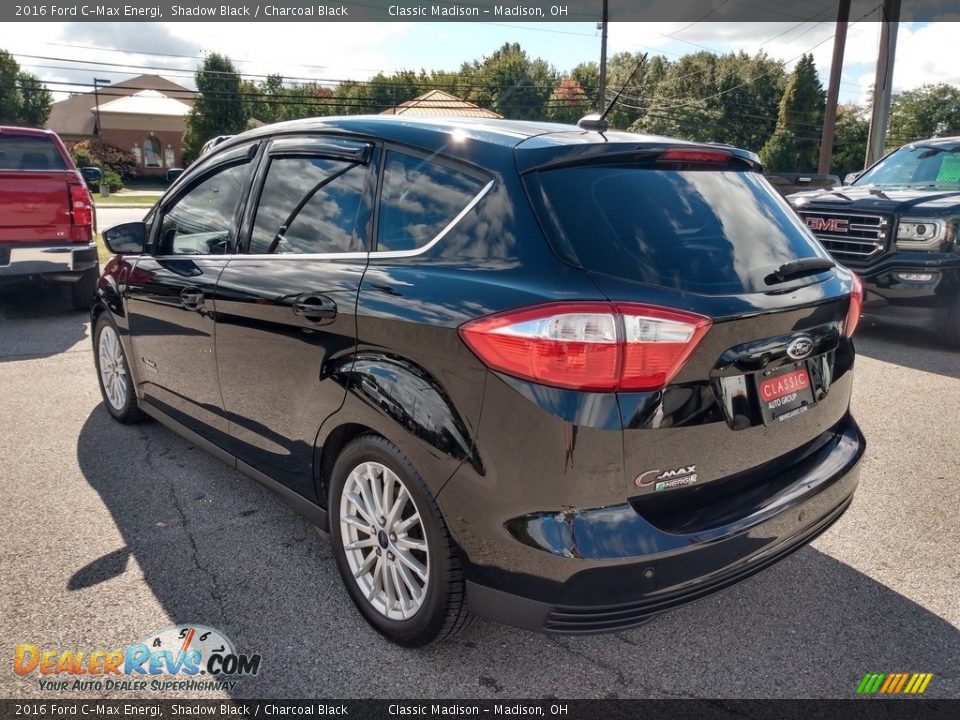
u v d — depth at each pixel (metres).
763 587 3.02
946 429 4.76
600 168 2.41
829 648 2.64
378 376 2.42
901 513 3.63
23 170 7.48
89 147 55.94
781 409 2.46
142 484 3.88
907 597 2.95
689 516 2.24
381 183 2.71
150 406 4.23
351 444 2.62
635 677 2.49
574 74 67.06
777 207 2.78
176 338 3.67
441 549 2.34
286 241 3.04
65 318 8.13
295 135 3.19
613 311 2.01
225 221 3.43
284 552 3.24
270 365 2.98
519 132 2.55
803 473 2.57
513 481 2.12
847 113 60.22
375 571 2.66
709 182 2.60
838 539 3.40
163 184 59.81
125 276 4.16
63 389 5.50
